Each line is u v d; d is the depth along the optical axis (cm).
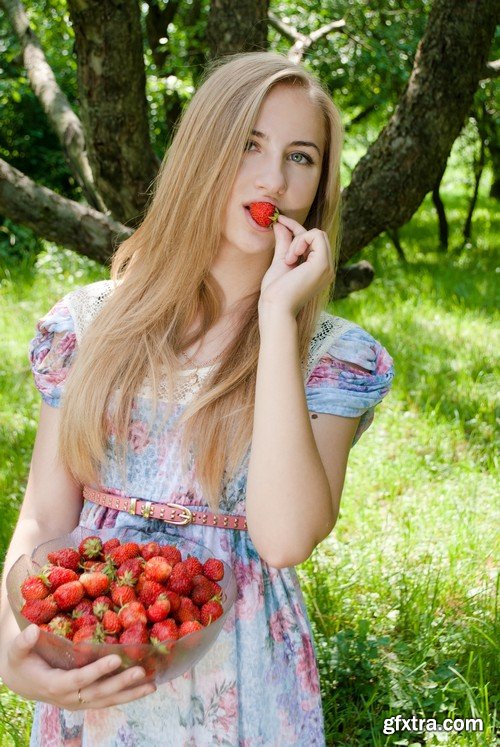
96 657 124
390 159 325
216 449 153
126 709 150
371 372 163
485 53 316
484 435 489
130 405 157
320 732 162
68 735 157
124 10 306
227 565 148
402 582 321
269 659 156
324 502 140
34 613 130
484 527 379
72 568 140
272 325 143
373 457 449
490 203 1502
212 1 327
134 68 320
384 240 1070
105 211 390
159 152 856
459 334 680
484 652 285
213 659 152
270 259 164
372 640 286
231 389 156
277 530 137
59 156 1049
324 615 302
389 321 711
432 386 554
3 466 432
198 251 159
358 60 620
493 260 996
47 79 429
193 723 152
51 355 166
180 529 156
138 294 163
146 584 133
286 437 138
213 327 164
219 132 153
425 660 285
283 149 153
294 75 155
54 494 163
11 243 903
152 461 157
